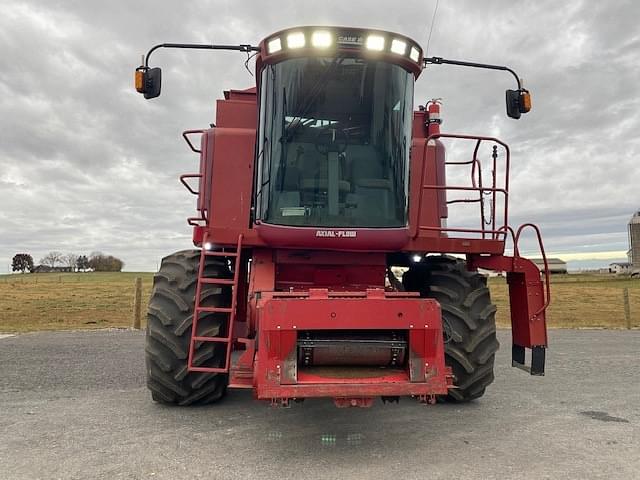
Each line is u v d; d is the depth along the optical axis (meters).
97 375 7.19
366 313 3.81
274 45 4.85
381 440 4.31
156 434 4.43
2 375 7.18
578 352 9.98
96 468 3.63
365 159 4.96
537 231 5.02
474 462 3.78
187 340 4.95
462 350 5.05
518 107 5.91
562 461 3.81
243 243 4.83
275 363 3.72
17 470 3.59
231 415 5.07
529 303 4.95
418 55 5.05
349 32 4.79
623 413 5.27
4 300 26.75
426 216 5.82
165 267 5.31
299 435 4.43
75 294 31.91
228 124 6.00
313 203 4.87
